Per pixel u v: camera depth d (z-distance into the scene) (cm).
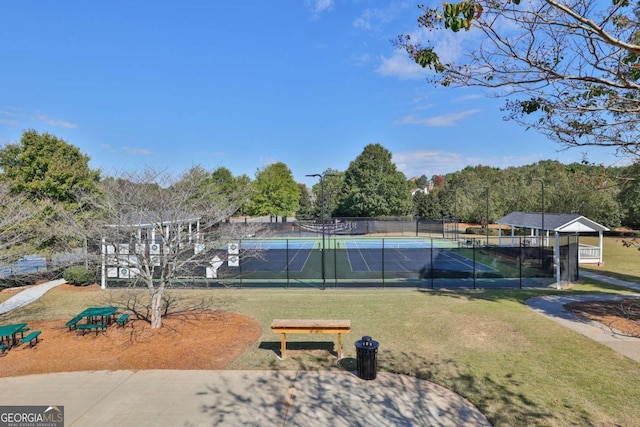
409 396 721
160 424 619
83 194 1662
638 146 685
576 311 1343
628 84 473
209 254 1539
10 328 962
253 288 1819
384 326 1159
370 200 6244
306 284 1934
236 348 978
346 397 717
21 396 720
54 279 2020
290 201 6512
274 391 740
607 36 406
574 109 555
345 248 3712
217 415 648
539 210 4072
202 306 1428
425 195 7544
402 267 2561
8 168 2075
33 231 1695
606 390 745
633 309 1345
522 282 1986
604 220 4331
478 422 630
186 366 864
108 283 1919
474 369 847
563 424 623
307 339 1055
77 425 616
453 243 4159
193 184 1259
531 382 781
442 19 466
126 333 1088
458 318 1239
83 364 872
